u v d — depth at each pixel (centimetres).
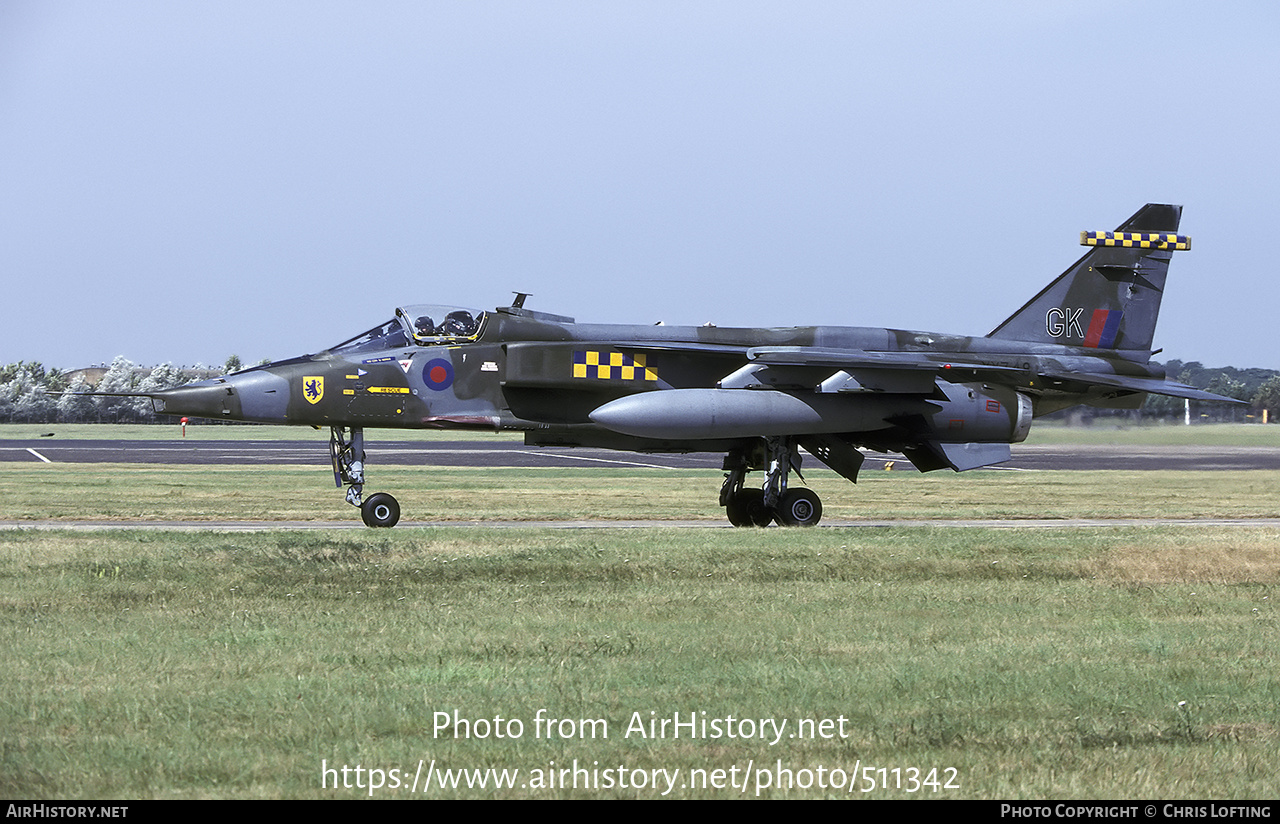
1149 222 9094
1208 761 2509
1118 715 2848
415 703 2845
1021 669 3269
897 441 8106
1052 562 5294
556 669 3200
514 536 6219
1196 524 8069
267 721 2702
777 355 7512
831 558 5303
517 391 7588
